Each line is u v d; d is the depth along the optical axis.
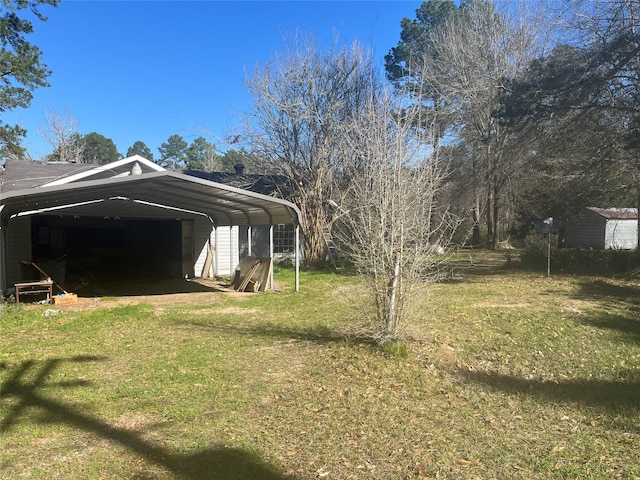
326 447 3.48
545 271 16.30
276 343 6.52
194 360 5.70
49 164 15.03
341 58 17.28
